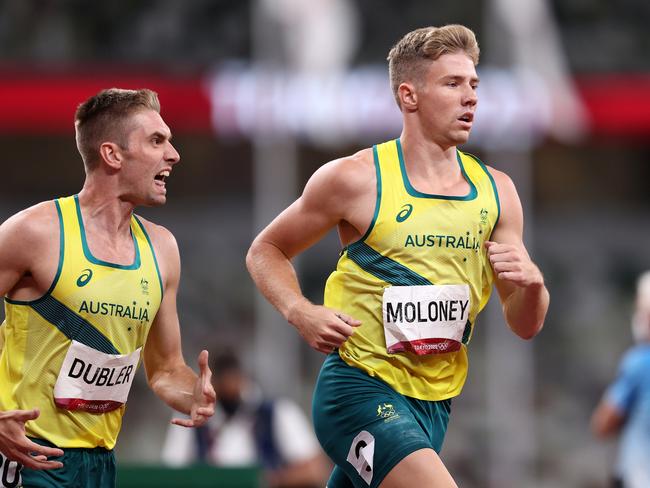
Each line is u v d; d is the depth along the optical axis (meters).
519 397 39.94
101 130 12.45
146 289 12.52
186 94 36.53
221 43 41.47
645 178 47.88
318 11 36.75
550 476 40.16
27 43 40.91
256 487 18.75
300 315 12.34
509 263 11.91
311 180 12.77
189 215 45.12
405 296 12.31
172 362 13.10
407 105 12.60
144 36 41.50
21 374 12.18
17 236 12.06
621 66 42.09
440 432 12.88
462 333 12.55
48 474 12.16
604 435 23.64
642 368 23.16
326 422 12.73
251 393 22.34
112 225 12.51
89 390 12.23
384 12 40.38
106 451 12.65
